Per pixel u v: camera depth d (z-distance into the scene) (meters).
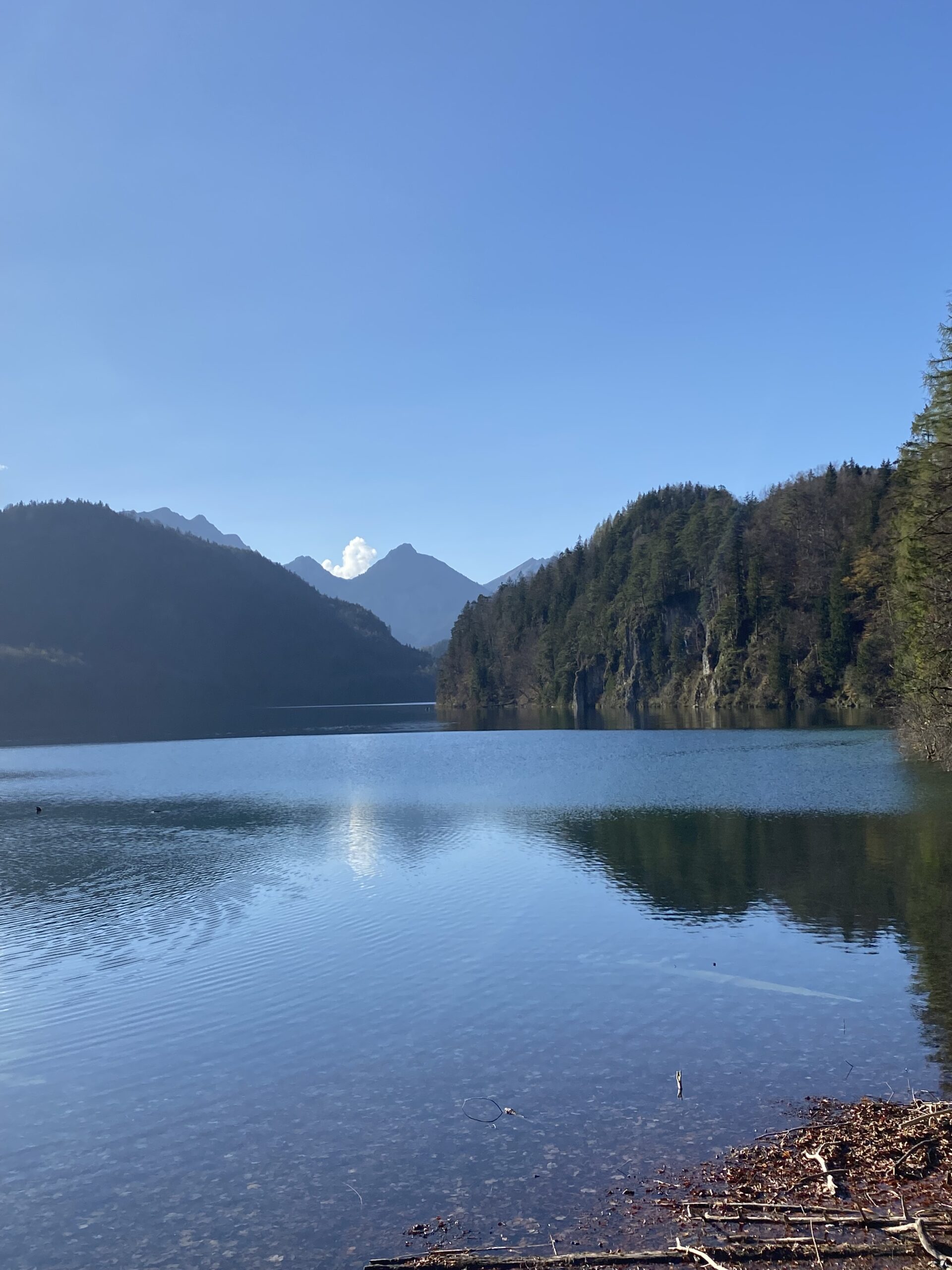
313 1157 10.84
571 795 47.06
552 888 25.20
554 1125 11.37
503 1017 15.27
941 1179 9.53
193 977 18.03
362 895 25.16
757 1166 10.11
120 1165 10.82
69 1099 12.67
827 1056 13.16
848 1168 9.92
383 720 167.25
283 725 148.38
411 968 18.16
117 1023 15.56
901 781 46.97
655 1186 9.82
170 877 28.94
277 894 25.69
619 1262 8.48
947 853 27.62
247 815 44.06
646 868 27.39
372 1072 13.25
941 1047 13.37
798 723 106.62
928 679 46.62
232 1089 12.84
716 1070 12.82
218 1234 9.30
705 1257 8.30
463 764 68.44
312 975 17.95
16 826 41.84
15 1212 9.84
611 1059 13.39
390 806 45.72
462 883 26.25
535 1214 9.39
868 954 18.03
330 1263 8.72
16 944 21.03
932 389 38.97
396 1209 9.62
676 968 17.61
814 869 26.22
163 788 57.91
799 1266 8.23
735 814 37.91
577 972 17.55
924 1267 8.07
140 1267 8.77
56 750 96.38
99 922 23.03
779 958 17.98
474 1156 10.70
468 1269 8.53
